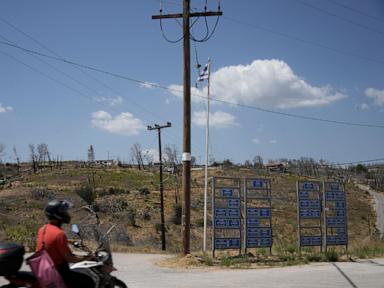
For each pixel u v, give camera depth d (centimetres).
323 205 2208
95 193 7169
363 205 9119
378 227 7325
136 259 2156
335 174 10519
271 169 10831
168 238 5647
